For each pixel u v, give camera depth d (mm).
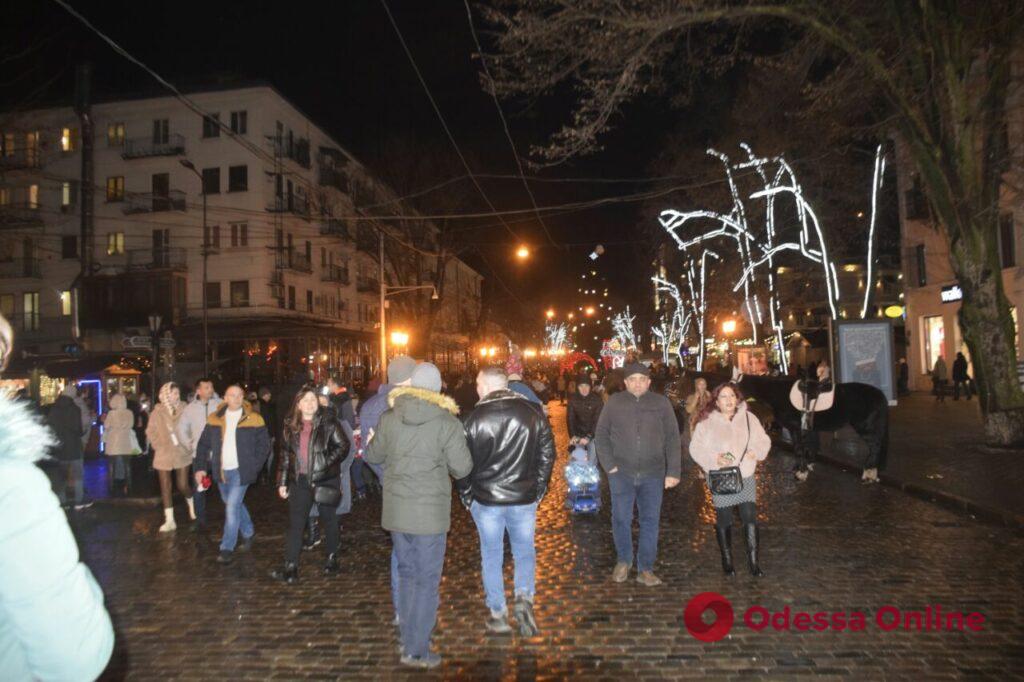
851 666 4758
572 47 11758
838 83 13438
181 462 9812
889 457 13469
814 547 7781
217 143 41031
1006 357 13844
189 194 41125
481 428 5520
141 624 5930
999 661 4789
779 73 15930
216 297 40719
